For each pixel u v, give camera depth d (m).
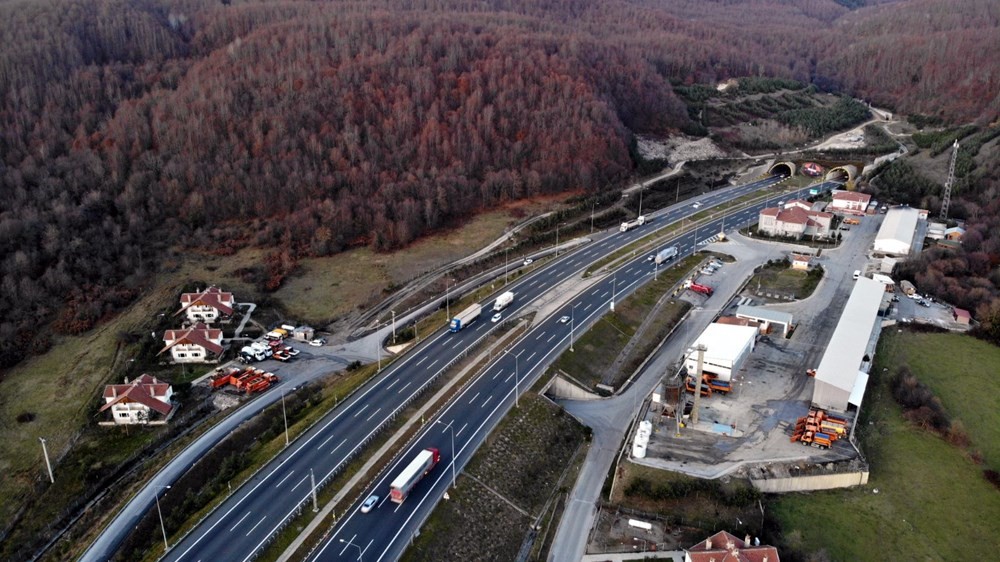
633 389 128.62
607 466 109.50
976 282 158.75
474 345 136.38
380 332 153.25
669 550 92.62
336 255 187.50
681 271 173.75
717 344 129.38
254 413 123.50
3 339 143.50
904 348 138.62
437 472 100.75
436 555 87.81
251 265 179.25
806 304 155.25
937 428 114.25
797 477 102.50
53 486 110.38
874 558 92.25
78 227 173.38
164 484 105.50
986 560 92.06
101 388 134.00
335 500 94.38
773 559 85.25
